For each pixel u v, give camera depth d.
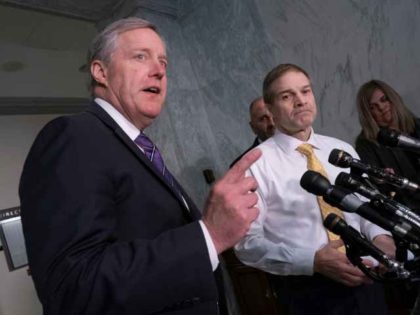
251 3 2.76
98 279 0.54
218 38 2.95
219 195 0.62
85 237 0.58
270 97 1.39
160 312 0.68
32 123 4.48
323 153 1.40
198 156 2.94
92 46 0.92
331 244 1.17
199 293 0.59
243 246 1.29
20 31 3.21
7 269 3.73
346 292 1.19
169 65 2.97
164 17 3.05
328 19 2.43
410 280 0.70
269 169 1.35
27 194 0.64
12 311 3.65
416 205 1.20
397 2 2.13
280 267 1.22
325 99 2.50
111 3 2.88
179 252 0.59
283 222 1.30
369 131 1.91
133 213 0.71
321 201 1.25
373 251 0.74
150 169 0.78
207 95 3.08
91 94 0.95
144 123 0.92
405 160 1.75
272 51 2.67
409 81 2.12
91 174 0.65
